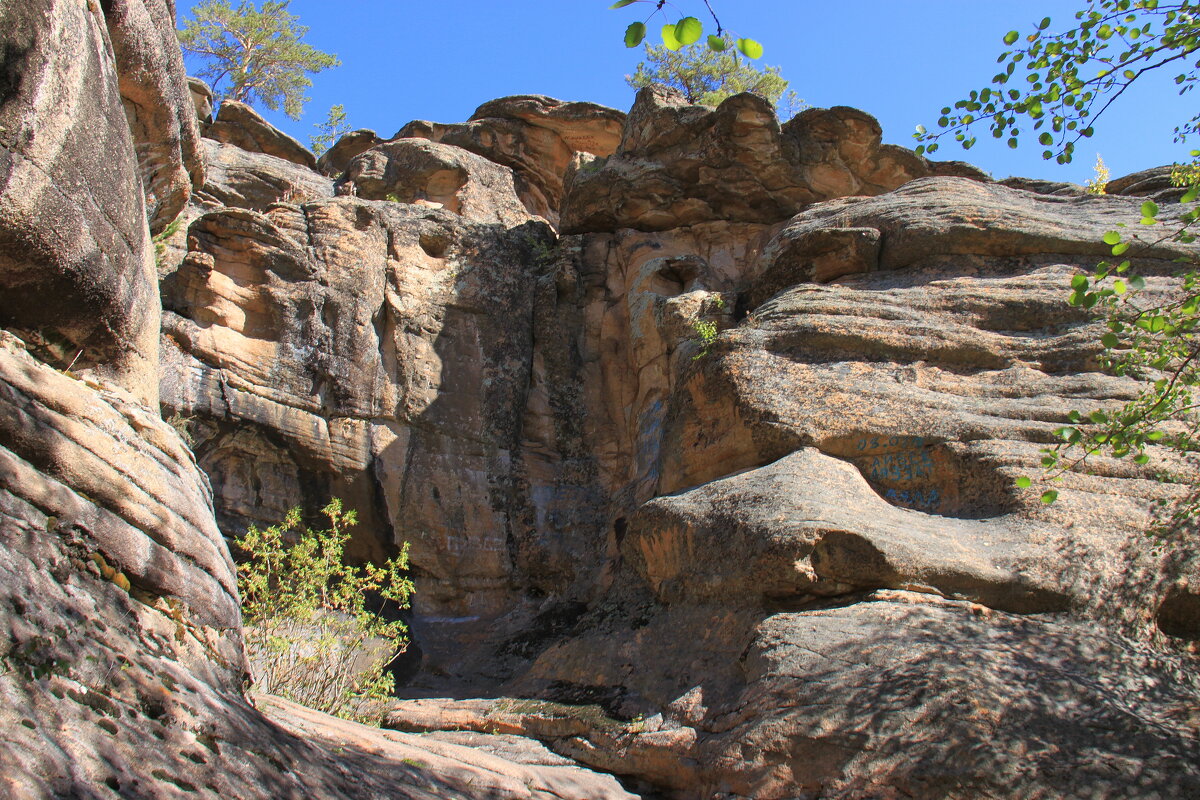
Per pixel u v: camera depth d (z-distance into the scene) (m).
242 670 7.03
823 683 7.79
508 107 21.38
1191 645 8.54
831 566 8.84
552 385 15.98
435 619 13.70
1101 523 9.14
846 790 7.12
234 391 13.58
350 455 14.02
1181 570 8.75
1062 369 11.16
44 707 5.02
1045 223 13.14
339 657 10.12
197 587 6.82
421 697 12.08
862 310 11.98
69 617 5.62
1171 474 9.52
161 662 6.04
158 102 9.46
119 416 6.84
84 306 7.25
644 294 15.55
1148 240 12.70
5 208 6.34
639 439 14.56
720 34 4.24
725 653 8.98
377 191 19.55
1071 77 7.47
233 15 30.23
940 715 7.31
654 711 8.91
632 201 17.16
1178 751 7.11
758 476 10.16
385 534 13.93
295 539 13.51
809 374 11.23
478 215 19.36
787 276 13.80
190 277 13.95
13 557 5.53
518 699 9.84
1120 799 6.73
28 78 6.46
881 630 8.17
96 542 6.08
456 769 7.70
